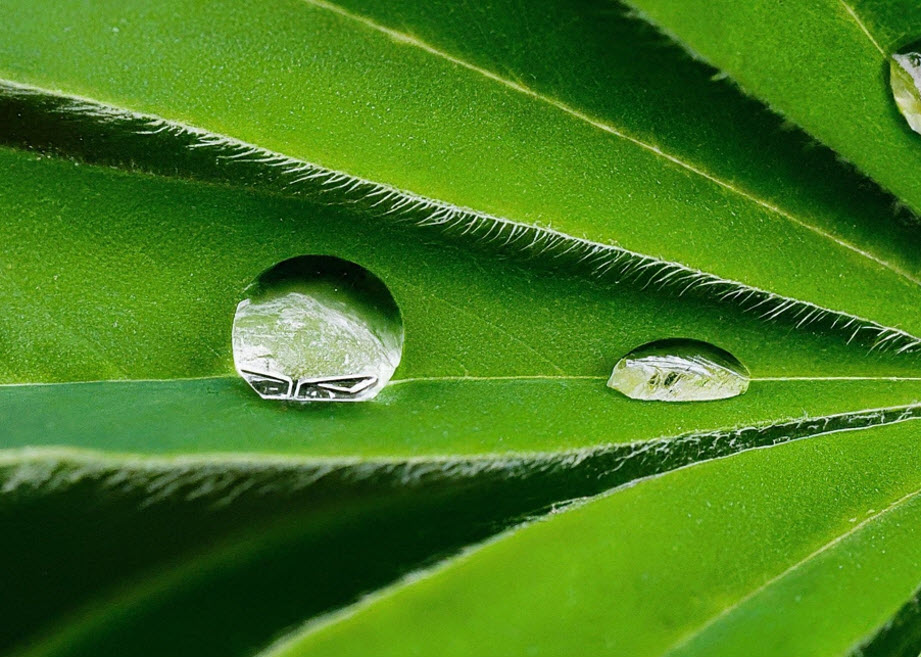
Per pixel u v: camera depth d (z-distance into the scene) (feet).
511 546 0.20
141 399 0.21
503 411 0.21
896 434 0.21
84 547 0.20
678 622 0.21
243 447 0.20
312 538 0.20
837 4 0.21
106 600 0.20
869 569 0.21
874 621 0.21
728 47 0.21
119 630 0.20
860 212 0.22
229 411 0.21
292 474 0.20
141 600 0.20
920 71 0.21
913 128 0.21
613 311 0.22
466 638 0.20
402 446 0.20
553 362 0.22
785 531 0.21
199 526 0.20
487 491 0.20
